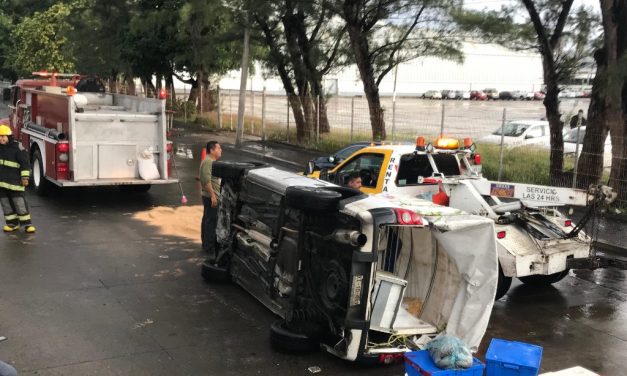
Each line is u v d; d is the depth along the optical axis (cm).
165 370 539
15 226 1009
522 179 1542
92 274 805
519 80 8362
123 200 1315
